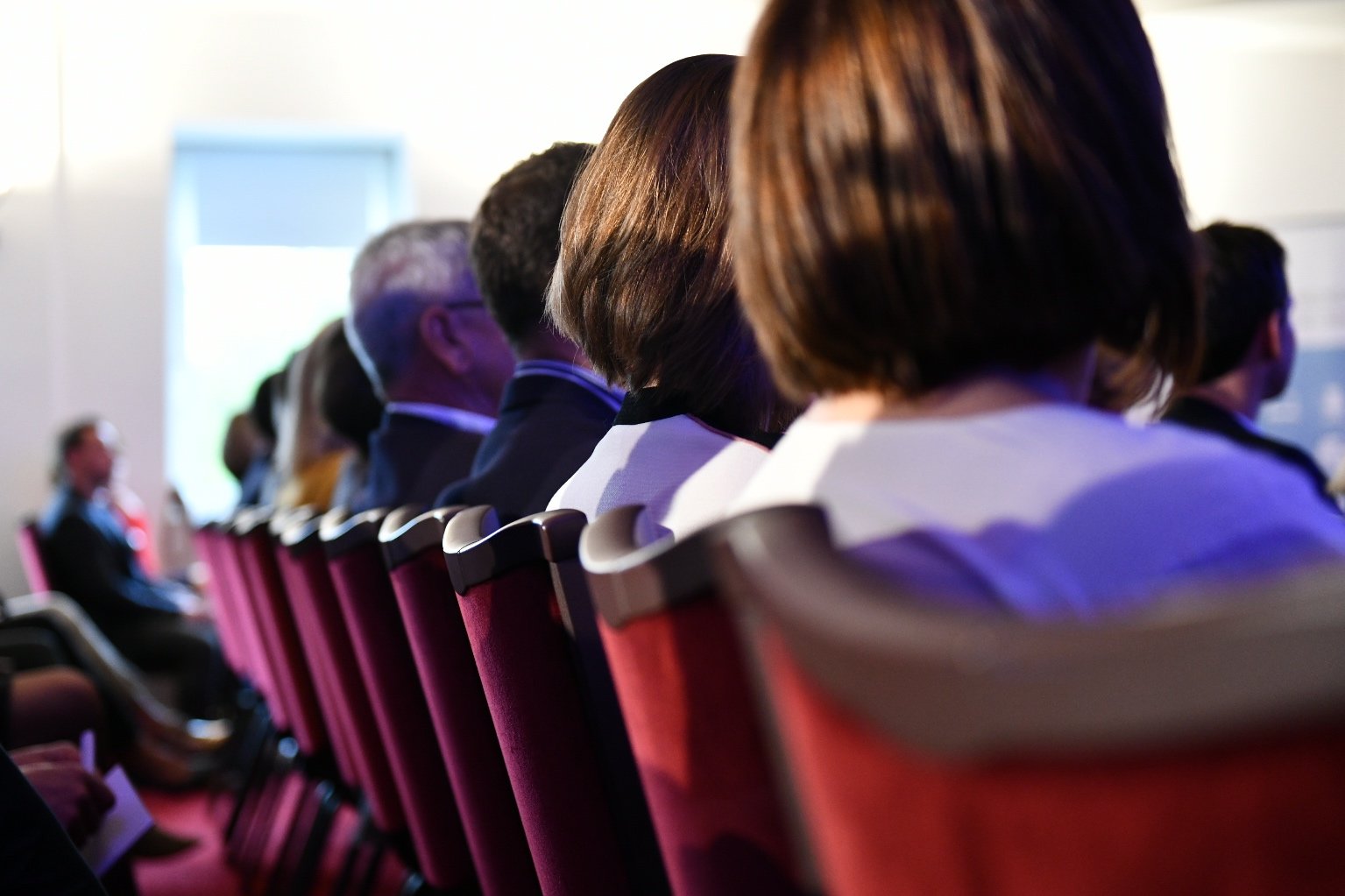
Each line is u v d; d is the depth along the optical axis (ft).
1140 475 1.94
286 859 11.46
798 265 2.24
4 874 3.78
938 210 2.13
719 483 3.56
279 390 14.88
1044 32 2.26
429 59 26.43
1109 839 1.16
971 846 1.23
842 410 2.31
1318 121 29.43
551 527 3.24
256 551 8.54
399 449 7.97
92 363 25.22
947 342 2.15
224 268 26.73
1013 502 1.93
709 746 2.13
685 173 3.89
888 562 1.87
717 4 26.73
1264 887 1.14
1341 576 1.12
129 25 25.29
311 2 25.86
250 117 25.77
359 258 8.38
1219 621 1.08
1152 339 2.48
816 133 2.24
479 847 4.57
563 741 3.34
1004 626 1.16
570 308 4.11
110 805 5.75
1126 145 2.30
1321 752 1.09
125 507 22.76
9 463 24.75
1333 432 25.85
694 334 3.84
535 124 26.84
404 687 5.59
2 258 24.73
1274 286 7.79
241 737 14.55
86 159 25.18
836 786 1.37
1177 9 26.78
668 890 3.35
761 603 1.47
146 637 18.92
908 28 2.22
